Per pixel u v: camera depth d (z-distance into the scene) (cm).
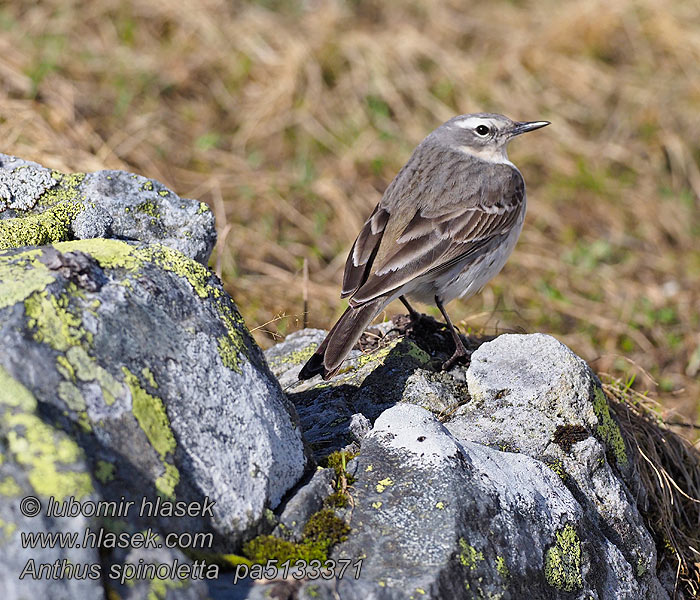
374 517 699
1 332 593
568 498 799
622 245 1833
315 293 1517
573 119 2097
